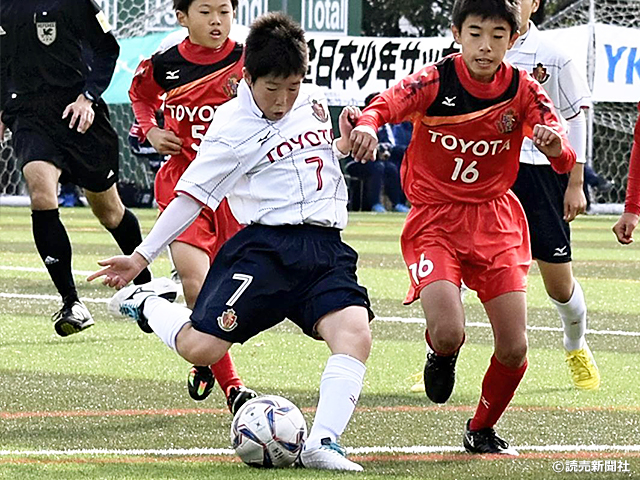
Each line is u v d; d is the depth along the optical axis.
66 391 22.56
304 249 16.91
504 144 18.41
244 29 23.78
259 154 17.09
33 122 26.89
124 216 28.30
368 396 22.67
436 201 18.55
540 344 29.91
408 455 17.64
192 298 21.11
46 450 17.45
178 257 21.28
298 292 16.95
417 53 78.50
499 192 18.64
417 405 21.80
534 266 53.38
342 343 16.61
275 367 25.84
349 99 79.06
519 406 21.88
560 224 23.39
